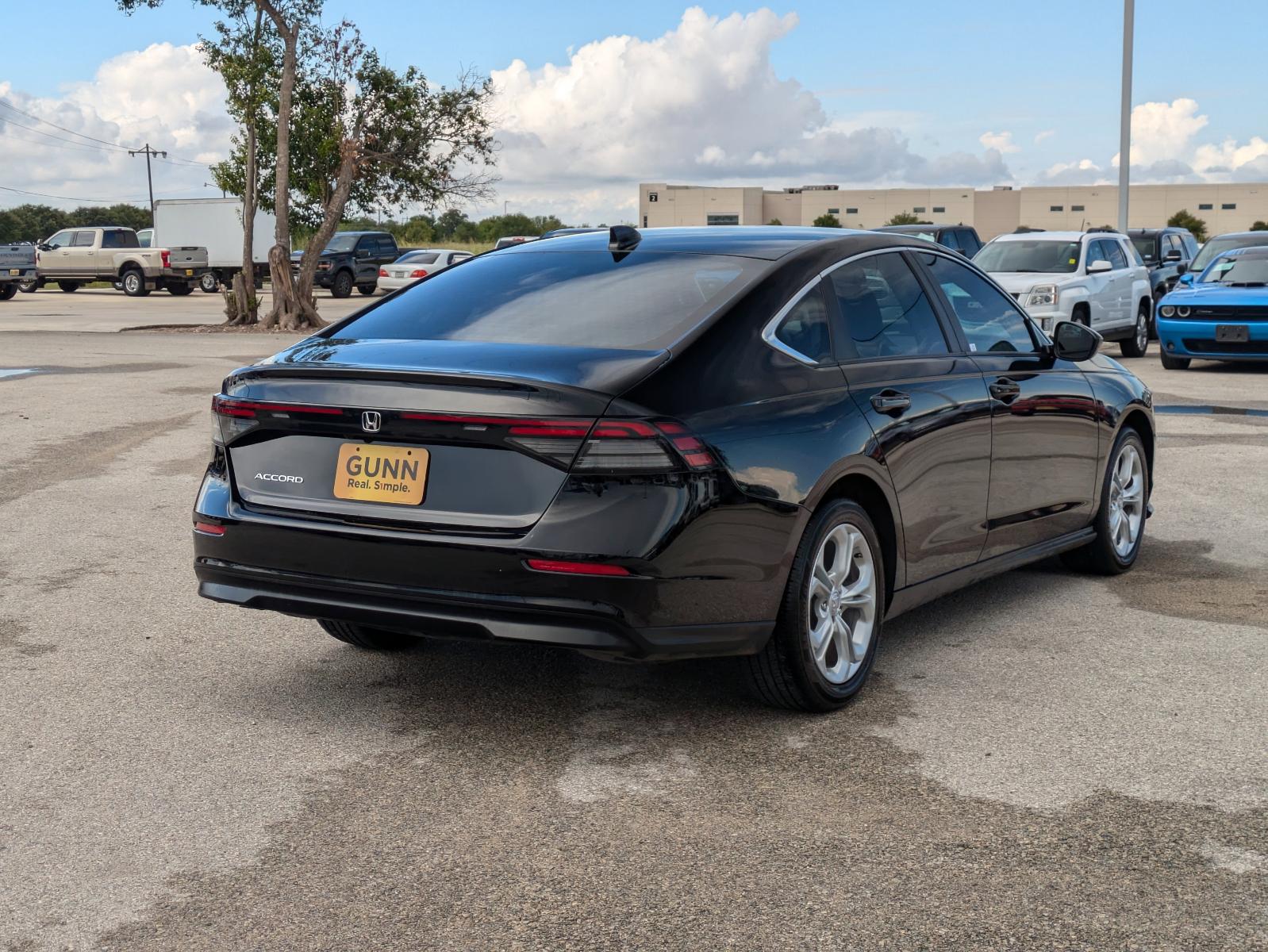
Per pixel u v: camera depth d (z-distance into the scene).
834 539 4.15
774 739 3.96
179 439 10.32
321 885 3.00
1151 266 23.19
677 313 3.98
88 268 42.34
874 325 4.52
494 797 3.51
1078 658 4.80
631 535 3.52
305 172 27.09
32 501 7.77
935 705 4.27
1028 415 5.18
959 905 2.88
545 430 3.53
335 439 3.87
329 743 3.93
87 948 2.72
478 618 3.63
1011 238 18.20
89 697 4.35
